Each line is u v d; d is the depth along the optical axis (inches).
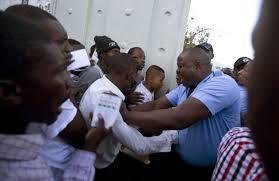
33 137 26.6
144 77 117.0
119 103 43.3
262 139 14.9
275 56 14.0
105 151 64.6
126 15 111.7
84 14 118.5
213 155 72.4
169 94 89.4
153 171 77.5
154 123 64.9
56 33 40.6
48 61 26.5
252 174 31.8
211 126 71.6
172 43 110.3
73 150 42.0
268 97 14.3
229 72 160.7
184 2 108.7
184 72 74.5
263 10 14.7
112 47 104.6
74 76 96.5
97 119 41.6
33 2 84.3
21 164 25.8
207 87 68.9
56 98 28.0
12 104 25.4
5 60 24.3
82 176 36.9
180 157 76.5
